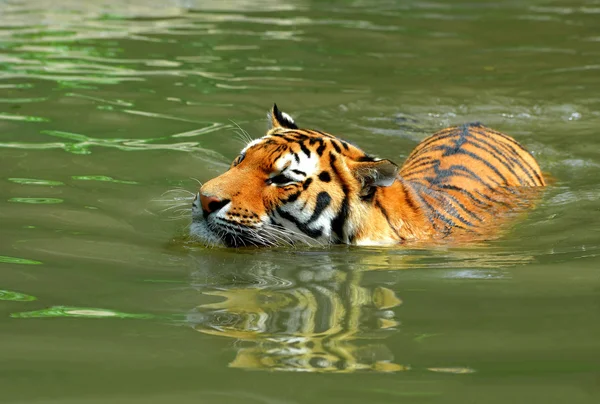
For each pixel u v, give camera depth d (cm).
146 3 2459
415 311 740
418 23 2342
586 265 866
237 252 935
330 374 611
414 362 632
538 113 1583
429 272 859
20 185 1106
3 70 1723
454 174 1131
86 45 1961
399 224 998
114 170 1183
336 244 980
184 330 691
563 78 1806
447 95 1678
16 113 1438
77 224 980
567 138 1448
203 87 1658
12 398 572
